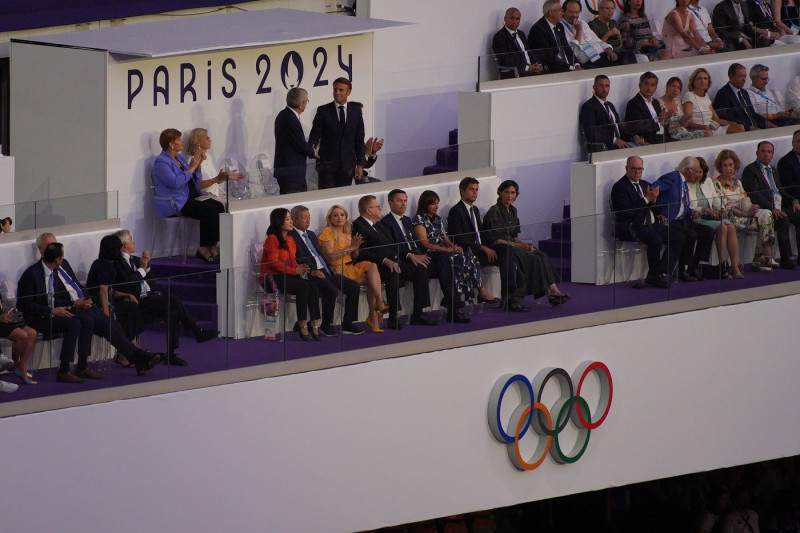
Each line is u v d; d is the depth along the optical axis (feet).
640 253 148.66
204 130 154.71
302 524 130.41
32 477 117.39
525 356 141.59
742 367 156.56
